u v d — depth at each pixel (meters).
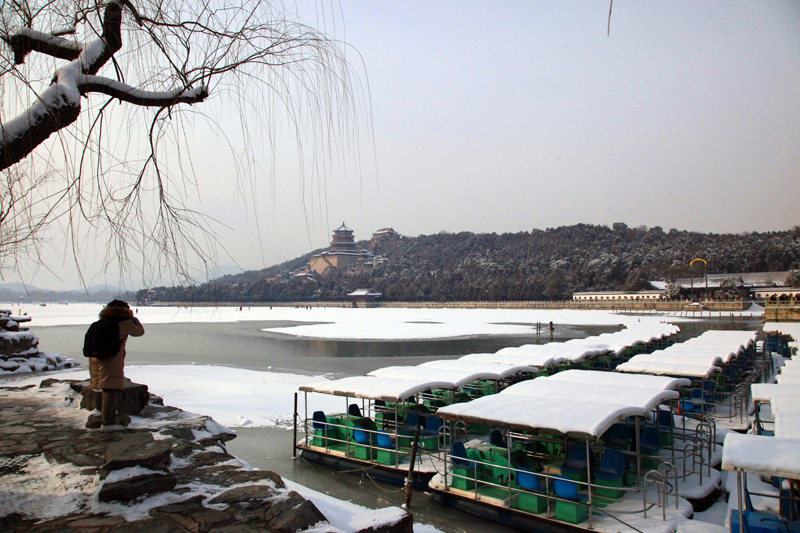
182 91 5.59
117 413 8.94
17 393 11.81
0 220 5.04
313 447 16.06
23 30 4.82
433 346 51.78
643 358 21.84
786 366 17.69
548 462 13.11
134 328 8.55
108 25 5.13
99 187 5.43
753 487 11.83
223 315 130.75
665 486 10.80
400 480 13.97
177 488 6.01
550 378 15.26
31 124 4.41
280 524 5.09
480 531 11.15
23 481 6.20
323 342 57.12
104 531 4.93
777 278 117.31
